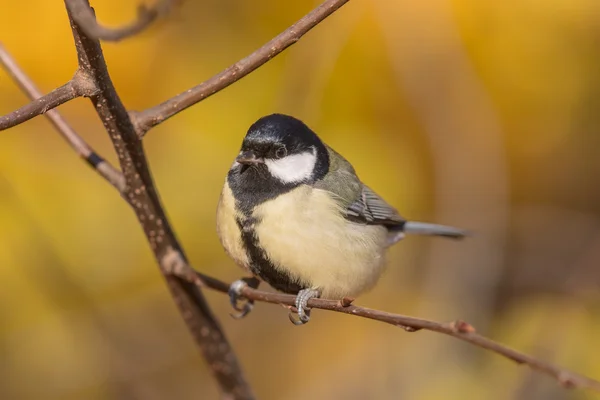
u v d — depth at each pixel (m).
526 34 9.77
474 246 10.66
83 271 9.21
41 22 8.95
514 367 9.27
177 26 9.35
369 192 8.03
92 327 9.38
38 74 9.04
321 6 5.45
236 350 10.59
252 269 7.37
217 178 9.45
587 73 9.95
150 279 9.52
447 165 9.93
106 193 9.32
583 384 5.04
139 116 5.95
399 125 9.84
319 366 10.45
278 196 7.13
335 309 5.54
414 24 9.52
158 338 9.95
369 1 9.34
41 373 9.39
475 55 9.88
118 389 9.70
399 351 10.18
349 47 9.59
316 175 7.40
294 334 10.66
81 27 4.66
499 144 10.22
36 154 9.20
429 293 10.66
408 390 9.77
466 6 9.60
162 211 6.66
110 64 9.18
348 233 7.34
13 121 4.89
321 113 9.61
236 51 9.54
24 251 8.96
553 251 10.85
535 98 10.15
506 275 10.70
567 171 10.75
